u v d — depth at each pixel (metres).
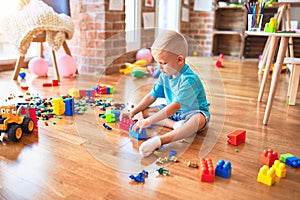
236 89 2.04
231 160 0.98
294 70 1.62
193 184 0.83
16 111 1.16
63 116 1.41
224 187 0.81
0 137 1.10
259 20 1.52
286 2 1.64
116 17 2.49
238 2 3.90
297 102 1.72
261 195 0.78
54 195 0.77
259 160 0.98
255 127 1.30
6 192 0.77
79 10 2.47
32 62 2.27
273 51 1.69
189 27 4.16
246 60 3.69
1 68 2.51
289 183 0.84
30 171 0.89
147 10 3.14
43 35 2.10
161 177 0.86
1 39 2.53
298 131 1.25
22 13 1.99
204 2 3.98
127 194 0.77
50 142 1.10
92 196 0.76
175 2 3.74
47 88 1.94
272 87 1.31
